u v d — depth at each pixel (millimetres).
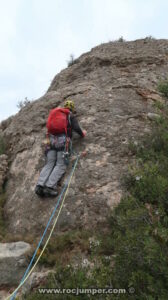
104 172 5527
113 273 3506
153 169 4574
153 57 9000
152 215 3922
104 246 4305
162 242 3373
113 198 5090
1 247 4832
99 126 6414
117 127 6344
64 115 5934
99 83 8039
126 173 5406
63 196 5387
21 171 6598
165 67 8727
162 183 4207
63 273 3699
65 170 5801
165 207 4082
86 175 5559
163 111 6660
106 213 4938
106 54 9570
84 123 6547
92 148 6008
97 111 6789
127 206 4391
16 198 6074
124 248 3490
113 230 4551
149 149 5680
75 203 5207
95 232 4730
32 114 7785
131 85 7617
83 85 7938
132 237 3479
